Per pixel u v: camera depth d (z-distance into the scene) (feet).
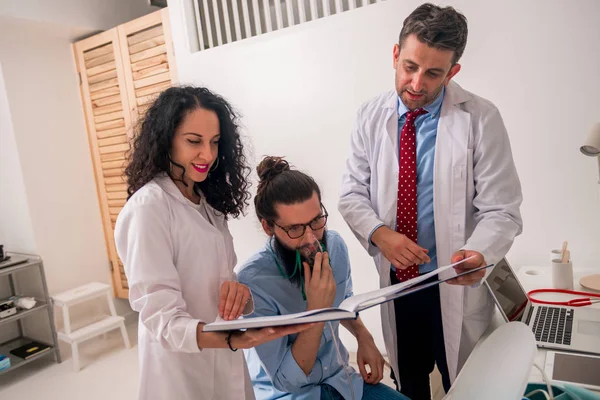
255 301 3.73
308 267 3.51
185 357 3.45
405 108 4.31
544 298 4.83
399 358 4.79
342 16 7.01
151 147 3.30
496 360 2.61
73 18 9.15
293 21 7.57
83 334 8.99
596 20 5.42
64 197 9.96
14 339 10.02
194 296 3.44
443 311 4.28
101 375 8.68
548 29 5.69
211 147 3.28
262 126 8.09
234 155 3.69
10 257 9.18
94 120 10.17
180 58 8.60
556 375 3.23
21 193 9.39
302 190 3.56
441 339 4.48
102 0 9.65
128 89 9.45
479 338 4.32
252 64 7.94
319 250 3.59
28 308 8.93
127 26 9.17
